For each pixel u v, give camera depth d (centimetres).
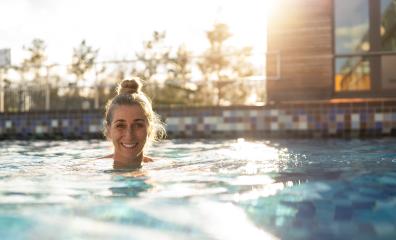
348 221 113
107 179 200
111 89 864
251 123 655
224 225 111
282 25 848
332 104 625
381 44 809
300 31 841
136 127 262
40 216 121
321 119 629
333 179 187
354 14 825
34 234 103
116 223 113
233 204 136
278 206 132
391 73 801
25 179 202
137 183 185
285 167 241
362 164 251
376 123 613
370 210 125
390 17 809
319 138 605
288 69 836
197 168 243
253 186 172
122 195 155
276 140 570
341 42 832
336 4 835
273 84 834
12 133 761
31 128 753
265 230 106
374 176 195
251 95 835
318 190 159
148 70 875
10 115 764
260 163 267
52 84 883
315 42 834
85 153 382
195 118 674
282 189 163
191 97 914
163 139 604
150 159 291
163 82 855
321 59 827
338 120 624
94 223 113
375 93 805
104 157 320
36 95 887
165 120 682
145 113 267
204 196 151
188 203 138
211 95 897
